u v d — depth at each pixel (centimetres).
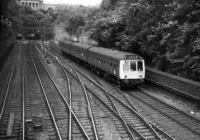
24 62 3931
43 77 2747
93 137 1205
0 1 2775
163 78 2122
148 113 1566
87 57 3206
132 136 1184
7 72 2998
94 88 2230
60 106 1703
